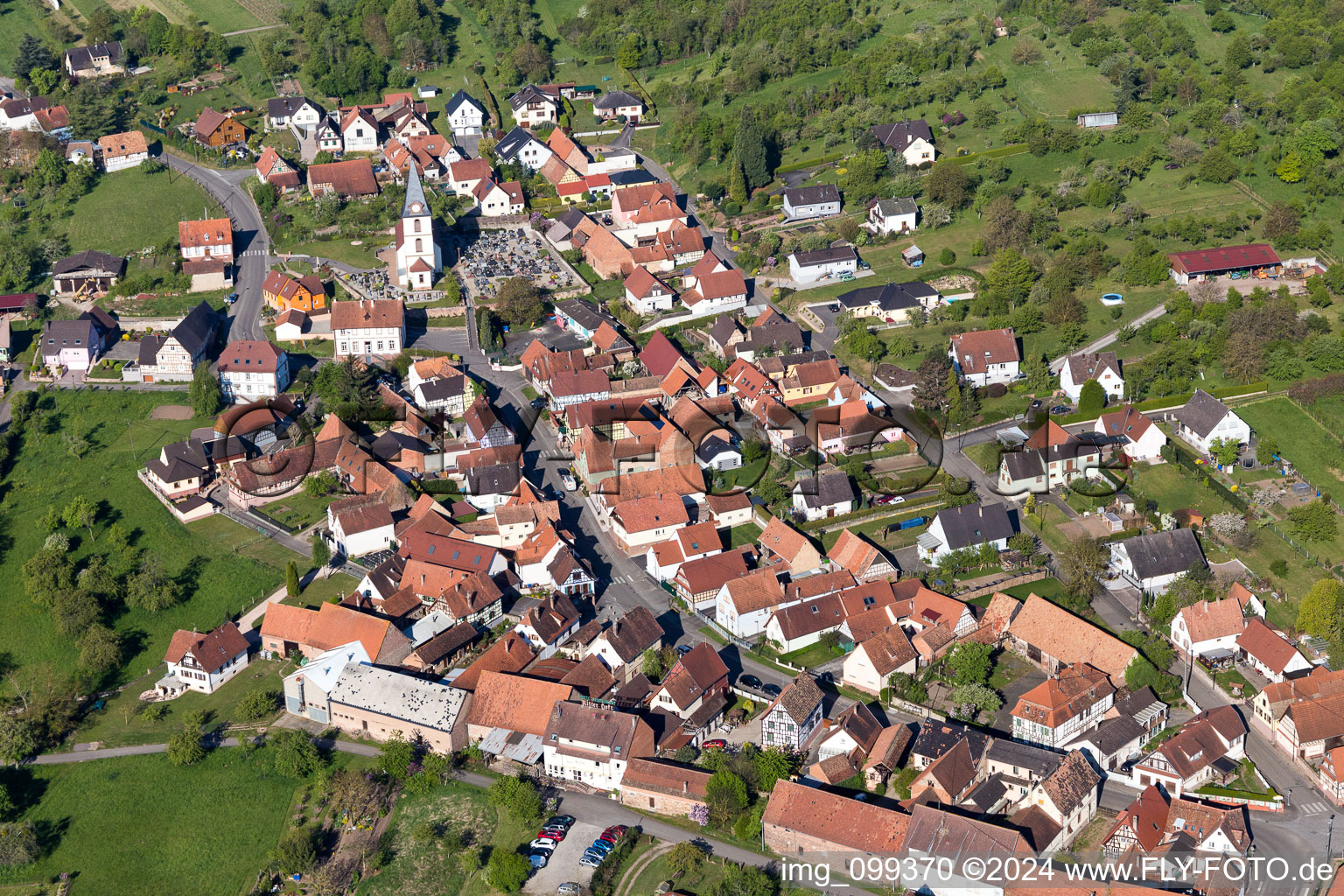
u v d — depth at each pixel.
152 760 184.38
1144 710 179.12
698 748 177.50
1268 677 186.25
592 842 164.12
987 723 179.75
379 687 185.38
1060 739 173.62
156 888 165.75
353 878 162.50
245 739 185.12
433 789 174.12
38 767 185.12
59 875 168.75
